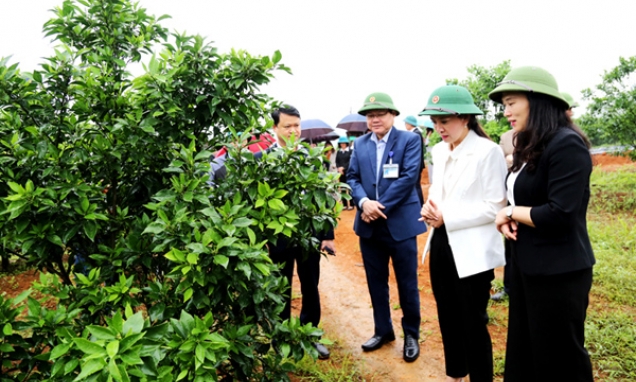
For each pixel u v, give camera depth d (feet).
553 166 6.63
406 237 11.12
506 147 14.38
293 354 7.58
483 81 25.02
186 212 6.73
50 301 13.71
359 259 21.04
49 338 6.40
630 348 10.46
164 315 6.66
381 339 11.77
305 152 7.86
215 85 7.37
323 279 18.31
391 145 11.30
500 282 15.37
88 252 7.98
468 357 8.92
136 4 8.55
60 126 7.05
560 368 7.04
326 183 7.72
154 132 7.21
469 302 8.66
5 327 5.74
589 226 20.17
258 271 6.68
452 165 8.92
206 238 5.87
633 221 20.93
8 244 7.35
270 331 7.59
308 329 7.64
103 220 7.49
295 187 7.57
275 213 7.07
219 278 6.15
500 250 8.61
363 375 10.52
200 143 8.13
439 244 9.14
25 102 7.00
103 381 4.68
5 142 6.57
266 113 8.66
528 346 7.65
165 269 7.55
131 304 6.81
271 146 8.97
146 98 7.39
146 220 7.15
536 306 7.05
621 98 23.84
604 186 26.53
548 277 6.88
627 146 25.50
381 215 10.87
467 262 8.38
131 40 8.20
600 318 11.91
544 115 6.84
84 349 4.78
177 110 7.38
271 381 7.72
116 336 4.96
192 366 5.74
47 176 7.05
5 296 6.65
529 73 6.92
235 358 6.98
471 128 8.77
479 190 8.53
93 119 7.50
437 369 10.69
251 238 6.23
